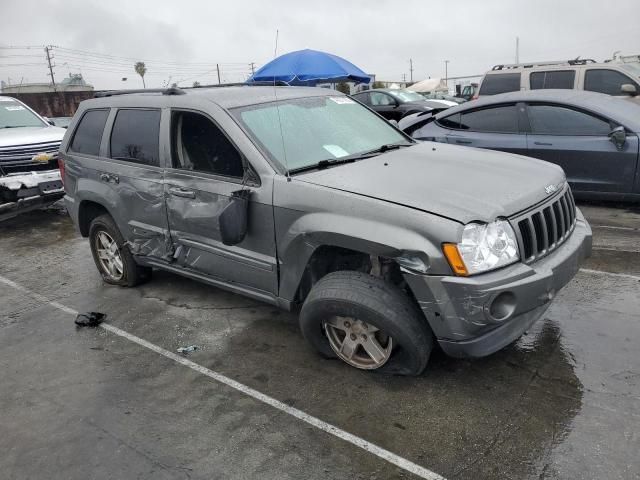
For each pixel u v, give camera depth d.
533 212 3.07
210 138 3.84
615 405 2.92
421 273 2.82
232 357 3.75
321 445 2.80
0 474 2.78
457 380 3.26
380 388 3.24
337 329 3.45
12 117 9.09
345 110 4.48
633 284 4.38
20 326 4.54
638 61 11.31
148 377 3.59
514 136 6.75
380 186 3.16
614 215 6.27
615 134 5.99
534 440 2.71
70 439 3.01
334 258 3.45
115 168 4.60
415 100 15.34
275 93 4.22
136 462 2.79
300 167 3.56
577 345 3.53
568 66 10.09
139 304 4.76
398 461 2.65
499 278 2.77
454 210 2.84
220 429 2.99
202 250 3.99
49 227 7.91
